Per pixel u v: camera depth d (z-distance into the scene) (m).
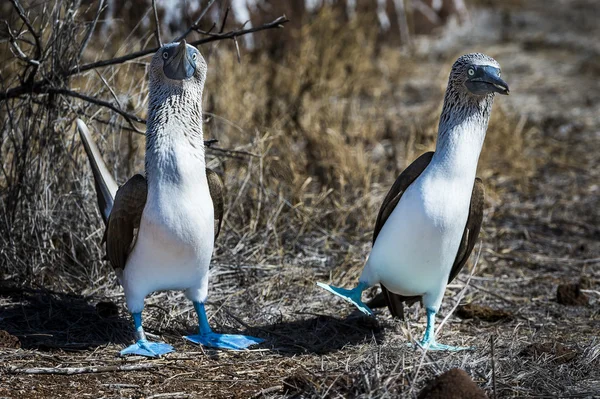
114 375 6.67
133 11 14.24
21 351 7.00
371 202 10.73
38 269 8.48
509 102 16.44
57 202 8.78
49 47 8.60
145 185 6.92
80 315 7.82
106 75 9.86
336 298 8.58
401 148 13.12
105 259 7.85
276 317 8.10
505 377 6.57
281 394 6.33
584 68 18.80
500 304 8.70
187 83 6.78
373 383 6.14
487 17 23.03
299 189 10.52
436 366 6.58
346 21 17.67
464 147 6.91
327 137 12.05
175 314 8.05
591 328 8.02
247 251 9.35
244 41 15.31
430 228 6.89
